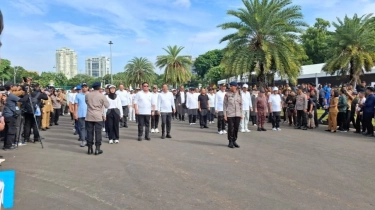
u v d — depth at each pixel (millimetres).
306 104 15125
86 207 4898
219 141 11422
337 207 4848
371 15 27469
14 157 8602
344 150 9516
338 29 27672
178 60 51875
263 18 21641
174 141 11438
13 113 9734
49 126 16688
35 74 86938
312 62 56656
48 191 5664
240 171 7008
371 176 6582
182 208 4828
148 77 62156
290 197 5297
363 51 26859
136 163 7828
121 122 16266
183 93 20969
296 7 22250
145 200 5188
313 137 12383
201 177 6527
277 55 21516
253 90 17875
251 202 5066
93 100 9039
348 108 14219
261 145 10484
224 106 10164
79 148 10086
